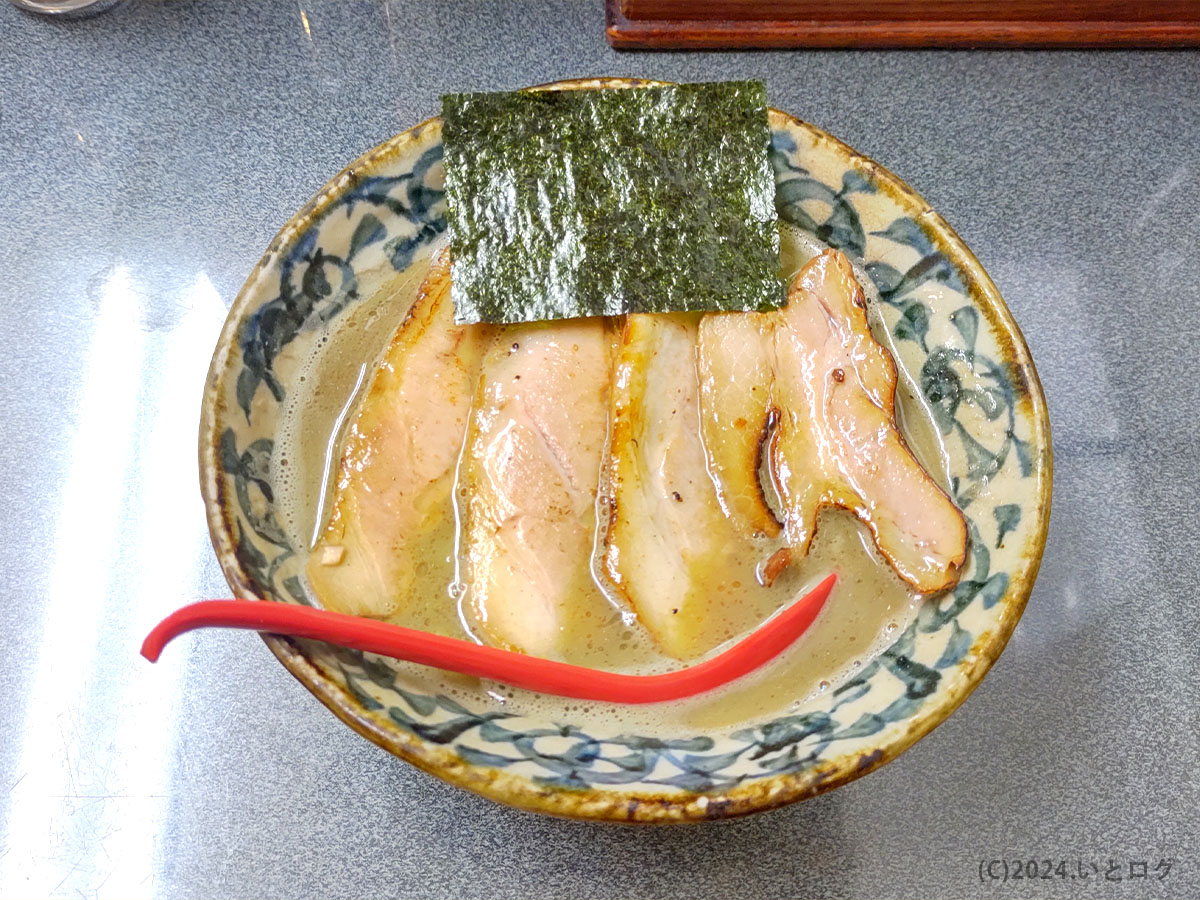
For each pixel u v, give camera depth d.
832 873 0.30
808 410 0.32
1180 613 0.33
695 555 0.31
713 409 0.32
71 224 0.37
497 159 0.33
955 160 0.40
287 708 0.31
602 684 0.29
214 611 0.26
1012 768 0.31
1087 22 0.41
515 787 0.25
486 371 0.33
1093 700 0.32
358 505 0.31
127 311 0.36
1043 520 0.29
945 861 0.30
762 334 0.33
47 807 0.30
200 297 0.36
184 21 0.41
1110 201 0.39
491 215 0.33
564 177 0.33
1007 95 0.41
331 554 0.30
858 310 0.32
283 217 0.38
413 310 0.33
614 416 0.31
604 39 0.41
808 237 0.35
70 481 0.34
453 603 0.31
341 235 0.33
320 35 0.41
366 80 0.40
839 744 0.27
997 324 0.31
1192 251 0.38
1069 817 0.30
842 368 0.32
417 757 0.25
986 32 0.41
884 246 0.33
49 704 0.31
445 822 0.30
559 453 0.32
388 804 0.30
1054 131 0.41
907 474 0.31
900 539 0.31
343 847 0.30
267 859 0.29
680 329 0.33
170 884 0.29
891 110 0.41
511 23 0.41
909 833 0.30
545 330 0.33
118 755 0.30
